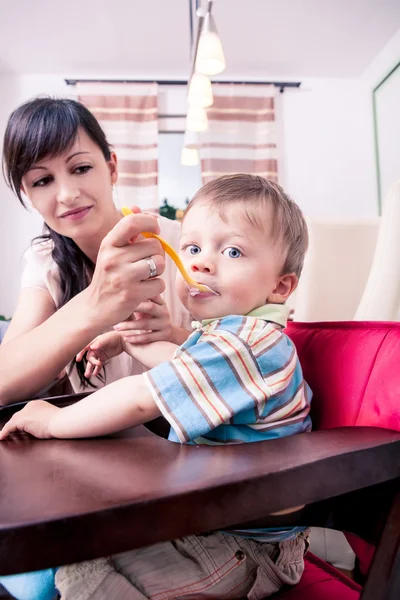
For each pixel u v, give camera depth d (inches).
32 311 37.4
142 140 132.9
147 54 126.6
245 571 21.0
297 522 20.6
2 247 130.9
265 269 24.8
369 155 144.3
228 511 13.9
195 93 74.7
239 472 14.6
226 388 20.0
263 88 138.5
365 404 22.1
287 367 22.1
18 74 135.2
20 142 32.3
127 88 133.7
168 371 19.9
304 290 60.7
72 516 12.0
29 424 20.8
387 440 17.7
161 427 27.7
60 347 24.6
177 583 19.3
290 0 105.0
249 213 24.5
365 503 19.0
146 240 22.6
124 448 17.9
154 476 14.5
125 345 29.8
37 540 11.6
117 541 12.4
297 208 28.1
